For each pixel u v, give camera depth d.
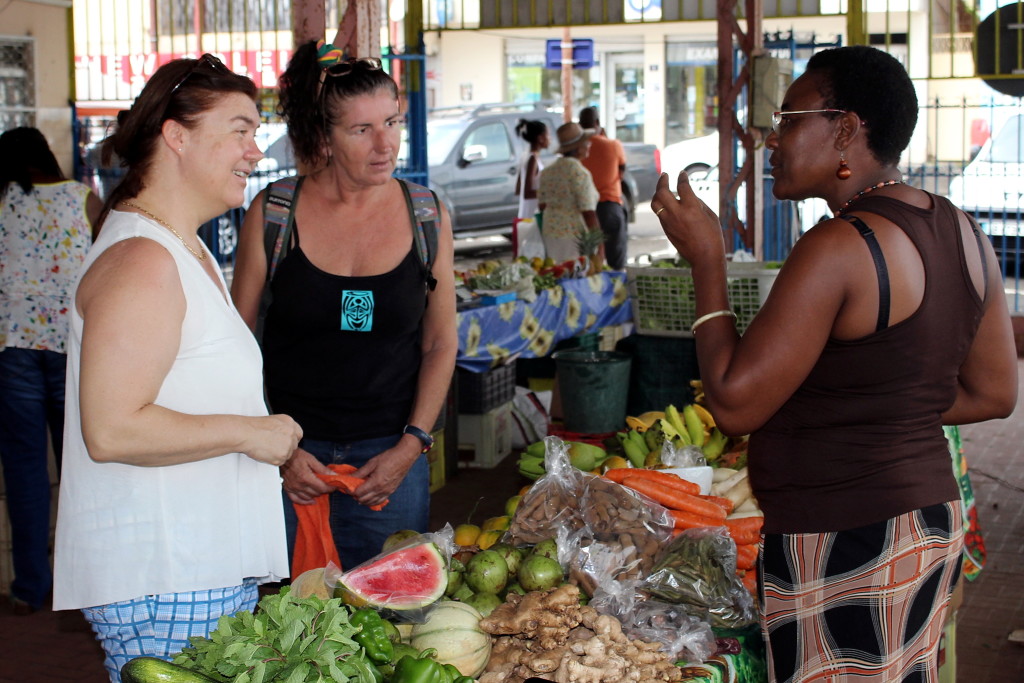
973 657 4.23
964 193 11.57
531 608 2.43
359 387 3.03
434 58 23.36
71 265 4.39
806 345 2.05
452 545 2.66
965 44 15.66
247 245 3.04
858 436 2.10
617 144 11.22
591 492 2.89
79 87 19.03
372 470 3.00
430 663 1.99
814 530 2.13
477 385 6.48
